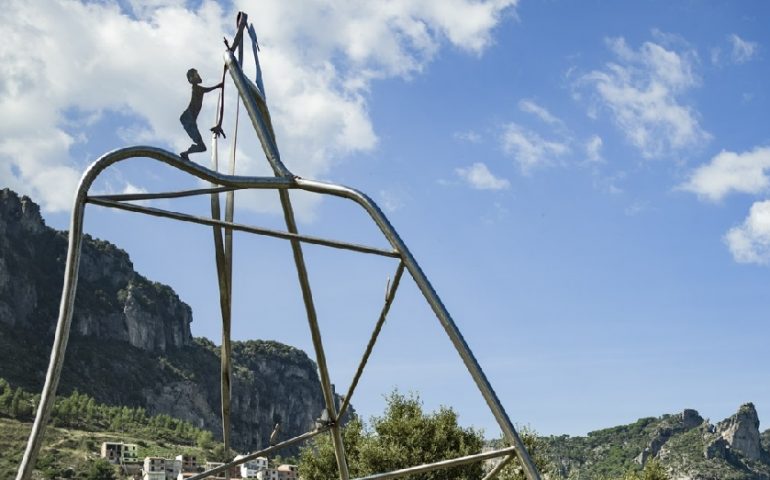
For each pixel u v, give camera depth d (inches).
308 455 1772.9
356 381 828.0
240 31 791.7
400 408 1760.6
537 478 711.7
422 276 724.0
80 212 649.0
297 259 799.1
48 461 7332.7
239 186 741.9
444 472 1637.6
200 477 778.8
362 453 1680.6
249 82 777.6
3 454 7170.3
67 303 628.1
